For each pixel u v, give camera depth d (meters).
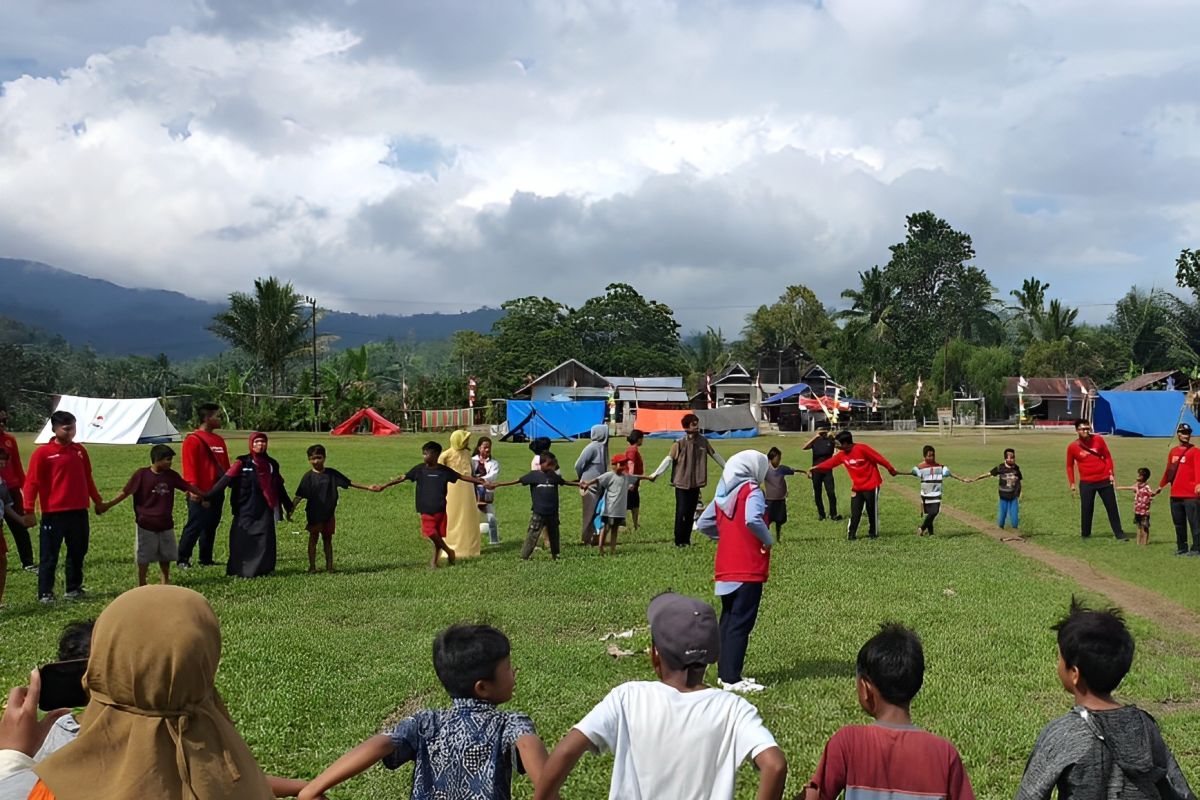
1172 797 3.59
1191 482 14.98
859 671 3.76
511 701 7.24
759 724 3.45
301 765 6.08
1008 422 76.19
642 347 88.38
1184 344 77.44
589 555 14.33
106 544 14.82
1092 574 13.47
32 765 2.71
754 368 92.81
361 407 63.31
